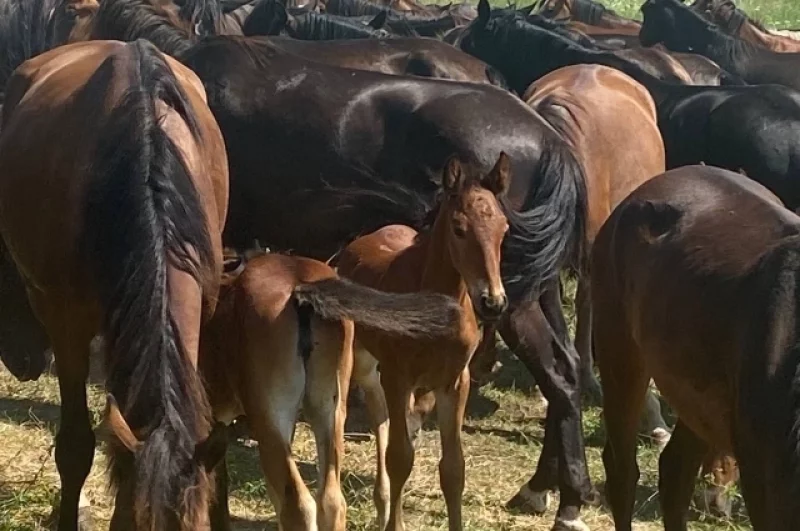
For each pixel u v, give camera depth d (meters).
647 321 4.48
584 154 7.04
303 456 6.57
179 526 3.29
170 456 3.36
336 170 6.23
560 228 5.79
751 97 7.84
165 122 4.62
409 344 5.04
